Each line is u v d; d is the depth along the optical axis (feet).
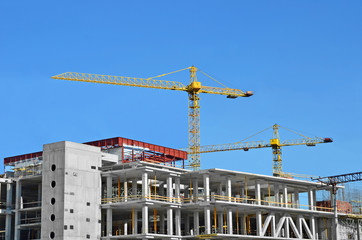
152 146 464.65
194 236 378.12
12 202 418.10
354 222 493.77
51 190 363.97
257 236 398.01
